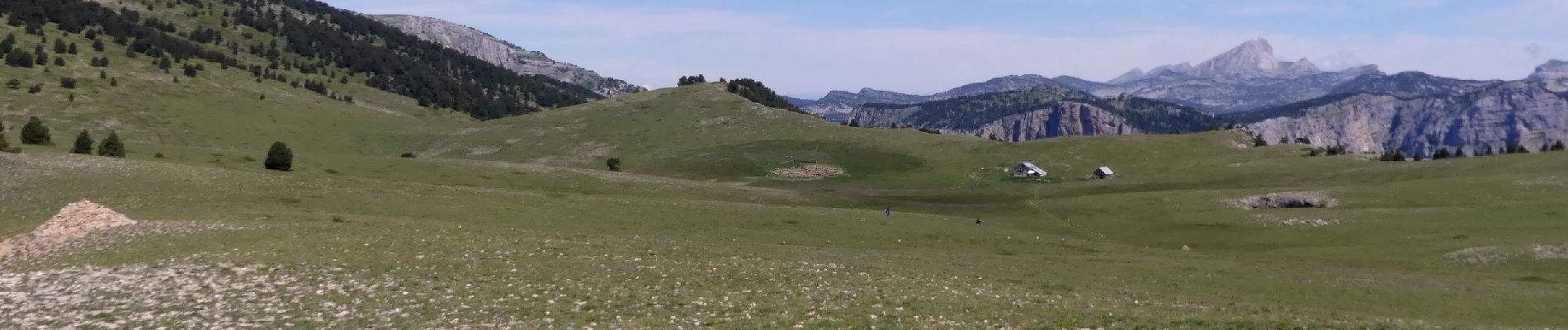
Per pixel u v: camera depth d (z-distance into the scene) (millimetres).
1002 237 91562
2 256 56094
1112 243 95312
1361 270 72250
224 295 42000
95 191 84500
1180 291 57344
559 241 63281
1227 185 162125
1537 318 52000
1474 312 53219
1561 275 70000
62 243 58438
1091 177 185750
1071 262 70812
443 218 84062
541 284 46250
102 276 46594
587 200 99875
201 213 73125
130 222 64062
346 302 40938
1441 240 87688
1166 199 125688
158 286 43719
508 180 141500
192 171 97250
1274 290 58938
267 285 44156
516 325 36562
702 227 87688
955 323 38188
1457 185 129000
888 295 45906
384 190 96625
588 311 39781
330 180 100938
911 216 103750
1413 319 47719
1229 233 101375
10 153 97562
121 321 37188
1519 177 132875
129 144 137500
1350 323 41219
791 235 86062
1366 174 161625
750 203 118875
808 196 140625
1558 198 114125
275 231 60031
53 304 40688
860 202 136250
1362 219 102875
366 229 63156
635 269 51969
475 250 56031
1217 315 42562
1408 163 175875
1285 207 122375
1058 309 43344
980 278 56375
